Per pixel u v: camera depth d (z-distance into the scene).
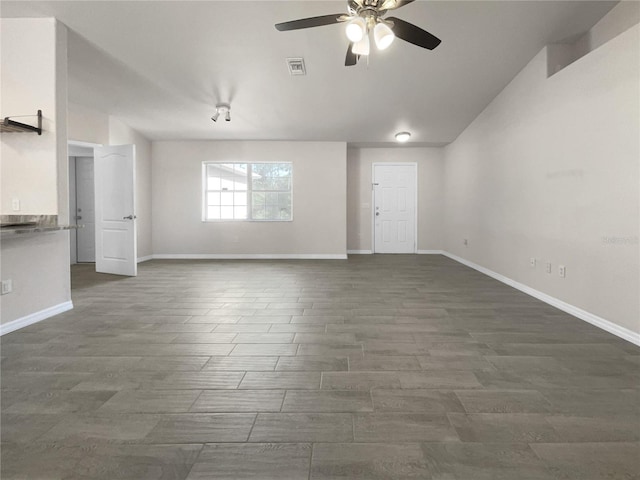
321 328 2.87
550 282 3.62
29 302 2.99
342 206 7.10
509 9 3.25
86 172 6.42
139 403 1.75
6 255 2.80
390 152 7.75
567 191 3.33
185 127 6.27
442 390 1.88
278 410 1.69
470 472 1.29
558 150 3.48
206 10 3.25
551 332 2.77
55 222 3.15
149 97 5.02
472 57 4.02
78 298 3.85
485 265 5.39
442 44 3.79
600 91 2.89
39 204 3.16
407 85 4.70
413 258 7.12
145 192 6.83
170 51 3.88
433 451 1.40
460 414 1.66
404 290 4.23
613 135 2.75
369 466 1.32
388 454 1.39
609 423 1.58
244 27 3.50
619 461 1.34
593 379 2.00
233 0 3.13
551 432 1.52
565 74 3.36
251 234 7.13
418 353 2.37
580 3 3.17
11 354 2.34
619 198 2.70
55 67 3.15
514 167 4.43
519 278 4.29
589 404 1.74
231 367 2.16
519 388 1.90
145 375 2.05
